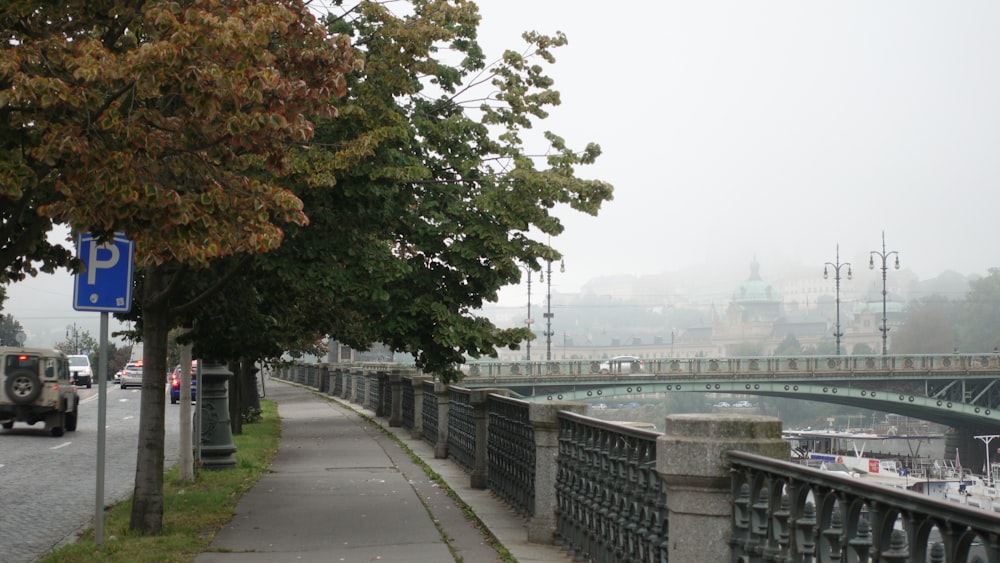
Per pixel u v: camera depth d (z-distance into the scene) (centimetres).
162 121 820
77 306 973
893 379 8456
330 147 1147
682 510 561
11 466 1989
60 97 730
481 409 1530
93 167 767
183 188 838
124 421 3403
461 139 1302
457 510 1299
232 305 1466
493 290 1291
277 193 842
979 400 8712
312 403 4578
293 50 859
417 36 1126
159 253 845
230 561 946
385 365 3872
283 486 1561
